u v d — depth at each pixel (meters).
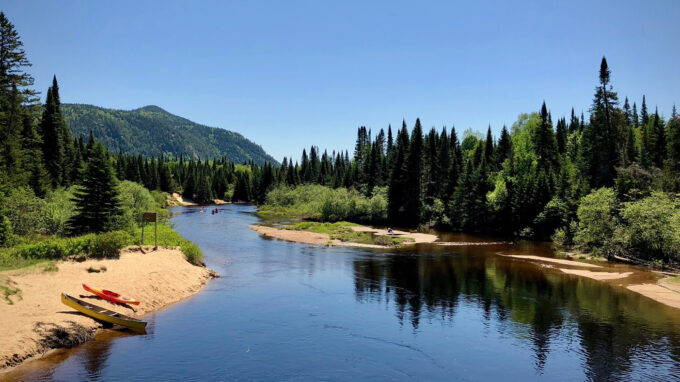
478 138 128.62
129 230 38.16
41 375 12.93
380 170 95.44
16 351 13.46
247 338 17.67
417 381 14.29
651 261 38.00
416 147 76.31
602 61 62.22
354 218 78.88
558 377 14.82
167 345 16.36
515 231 64.06
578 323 20.78
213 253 40.12
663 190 46.94
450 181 77.19
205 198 152.50
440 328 19.83
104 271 22.59
